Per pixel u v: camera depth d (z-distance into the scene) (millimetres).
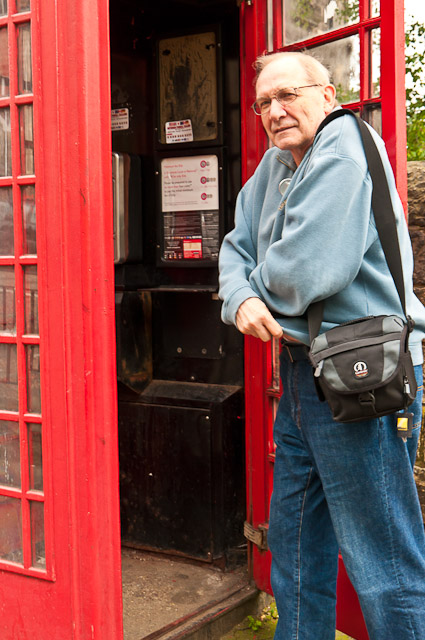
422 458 2795
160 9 2828
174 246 2859
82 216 1767
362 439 1674
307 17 2334
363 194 1608
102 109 1780
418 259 2783
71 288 1797
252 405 2609
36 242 1851
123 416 2979
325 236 1579
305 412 1793
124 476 3002
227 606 2553
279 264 1635
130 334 2863
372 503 1696
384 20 2080
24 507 1941
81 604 1857
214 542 2809
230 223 2771
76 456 1825
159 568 2871
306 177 1623
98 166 1774
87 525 1828
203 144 2748
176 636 2336
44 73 1784
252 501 2643
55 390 1843
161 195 2865
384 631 1720
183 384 2922
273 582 1992
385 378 1565
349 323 1644
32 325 1903
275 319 1745
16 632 1993
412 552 1719
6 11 1876
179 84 2781
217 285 2811
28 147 1862
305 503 1921
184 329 2898
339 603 2291
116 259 2775
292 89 1764
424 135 3822
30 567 1945
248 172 2576
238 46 2678
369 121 2197
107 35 1784
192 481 2832
